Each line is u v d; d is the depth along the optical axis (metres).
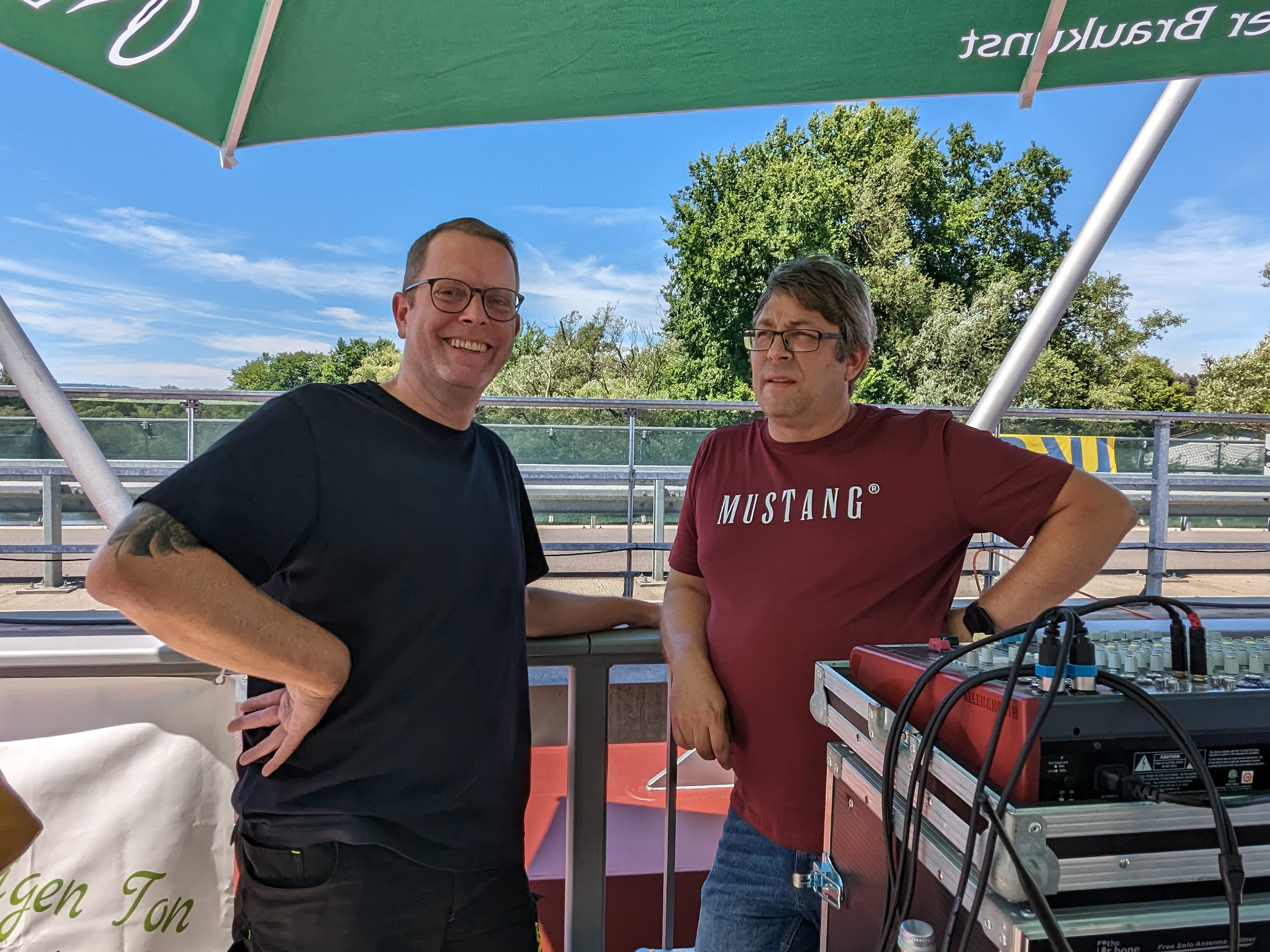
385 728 1.17
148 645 1.35
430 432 1.31
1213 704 0.73
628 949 1.97
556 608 1.58
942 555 1.43
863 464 1.47
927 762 0.77
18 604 4.99
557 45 1.58
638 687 3.36
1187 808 0.68
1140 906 0.67
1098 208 1.95
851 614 1.39
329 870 1.14
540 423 5.98
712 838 2.20
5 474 5.09
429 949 1.20
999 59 1.64
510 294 1.37
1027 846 0.65
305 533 1.16
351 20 1.50
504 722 1.31
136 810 1.34
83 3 1.38
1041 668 0.73
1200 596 5.97
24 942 1.28
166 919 1.35
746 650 1.44
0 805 0.91
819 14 1.51
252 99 1.67
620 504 6.82
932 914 0.80
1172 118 1.84
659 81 1.71
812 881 1.15
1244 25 1.48
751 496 1.54
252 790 1.19
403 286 1.39
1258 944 0.67
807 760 1.38
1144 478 5.17
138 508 0.99
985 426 2.08
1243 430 6.64
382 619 1.18
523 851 1.35
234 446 1.09
